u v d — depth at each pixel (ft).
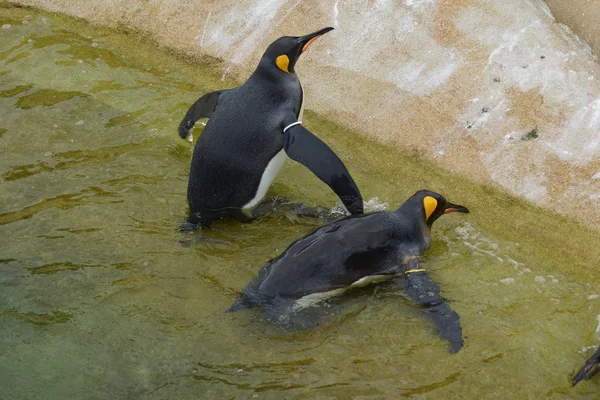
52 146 26.55
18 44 31.89
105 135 27.20
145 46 31.60
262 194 23.72
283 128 23.02
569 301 20.86
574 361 19.20
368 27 28.94
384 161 25.84
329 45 28.96
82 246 22.36
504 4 28.09
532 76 26.27
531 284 21.39
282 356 19.03
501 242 22.81
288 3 30.42
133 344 19.24
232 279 21.31
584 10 28.50
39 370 18.51
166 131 27.48
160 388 18.12
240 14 30.86
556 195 23.75
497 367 18.97
